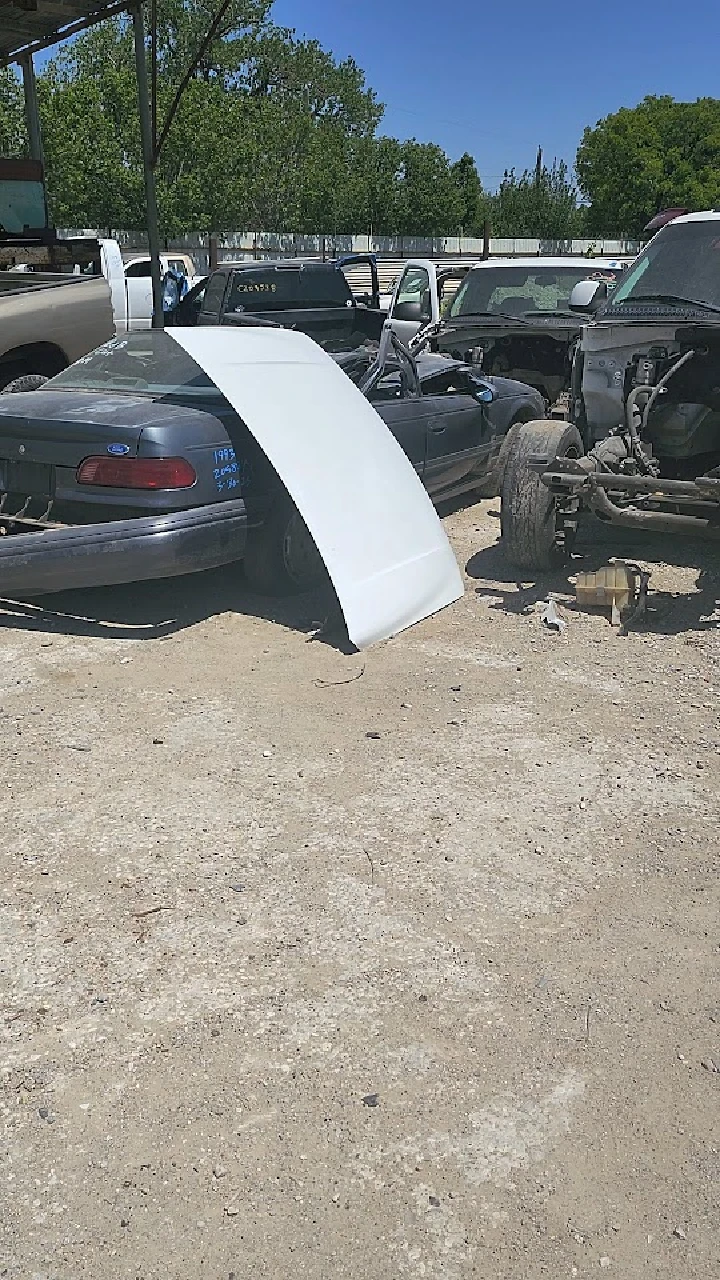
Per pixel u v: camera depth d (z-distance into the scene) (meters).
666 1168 2.35
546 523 6.16
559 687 4.83
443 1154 2.38
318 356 5.93
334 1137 2.42
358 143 53.78
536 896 3.31
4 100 31.92
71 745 4.26
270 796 3.89
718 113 51.91
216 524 5.23
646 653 5.23
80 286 10.41
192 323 11.96
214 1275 2.11
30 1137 2.43
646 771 4.08
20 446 5.32
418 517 5.84
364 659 5.10
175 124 32.28
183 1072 2.62
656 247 6.92
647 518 5.52
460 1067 2.63
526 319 10.48
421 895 3.31
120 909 3.24
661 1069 2.62
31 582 5.09
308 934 3.13
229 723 4.45
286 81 57.88
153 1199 2.27
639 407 6.18
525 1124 2.46
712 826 3.71
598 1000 2.87
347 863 3.48
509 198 51.31
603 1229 2.20
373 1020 2.79
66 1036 2.73
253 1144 2.41
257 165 38.50
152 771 4.06
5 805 3.82
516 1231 2.20
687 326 5.99
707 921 3.20
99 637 5.39
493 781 4.00
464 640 5.37
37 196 12.95
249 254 33.47
